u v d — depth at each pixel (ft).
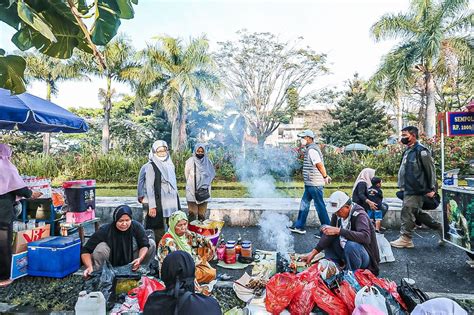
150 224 17.02
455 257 17.79
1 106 15.61
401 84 61.52
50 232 17.63
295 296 10.45
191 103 75.20
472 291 13.71
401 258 17.67
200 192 20.53
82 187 18.57
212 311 6.95
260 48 76.43
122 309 10.58
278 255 14.14
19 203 16.83
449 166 48.29
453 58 59.88
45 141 76.69
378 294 9.75
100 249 13.48
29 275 15.08
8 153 14.87
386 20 62.64
